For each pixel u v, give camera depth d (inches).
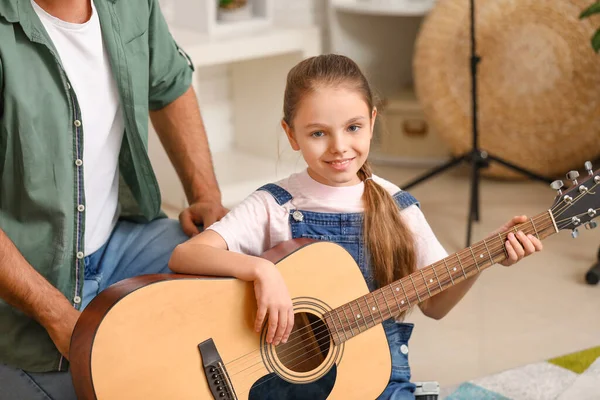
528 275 121.0
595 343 102.0
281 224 68.3
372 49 166.7
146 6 76.0
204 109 147.7
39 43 66.1
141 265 76.6
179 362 58.9
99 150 72.4
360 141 65.6
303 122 65.2
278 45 133.3
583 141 151.0
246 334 61.2
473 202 128.8
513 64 147.0
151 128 131.6
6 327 66.3
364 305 64.4
